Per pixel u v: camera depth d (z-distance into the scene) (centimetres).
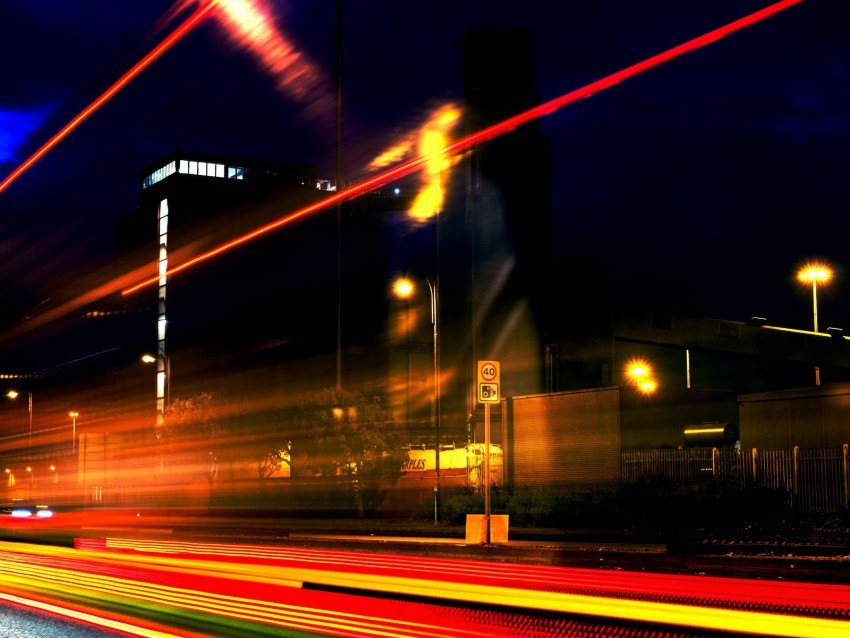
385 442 4631
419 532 3083
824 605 1198
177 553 2319
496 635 1002
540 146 6241
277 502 5103
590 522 3017
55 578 1708
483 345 6097
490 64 6316
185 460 6081
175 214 9206
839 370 6294
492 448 4500
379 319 8719
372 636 1003
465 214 6512
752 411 3347
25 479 11706
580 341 5544
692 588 1382
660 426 3900
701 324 5688
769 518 2716
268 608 1233
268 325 8775
